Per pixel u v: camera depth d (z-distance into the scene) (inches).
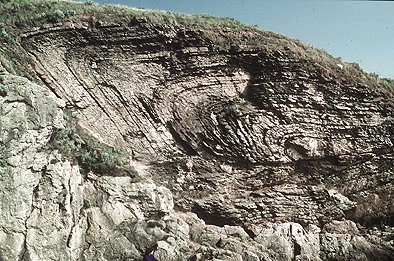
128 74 823.1
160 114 829.8
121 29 826.2
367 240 826.2
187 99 847.7
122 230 684.1
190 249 699.4
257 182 848.3
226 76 872.3
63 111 751.1
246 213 816.9
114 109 809.5
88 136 759.7
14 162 617.0
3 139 623.2
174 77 849.5
